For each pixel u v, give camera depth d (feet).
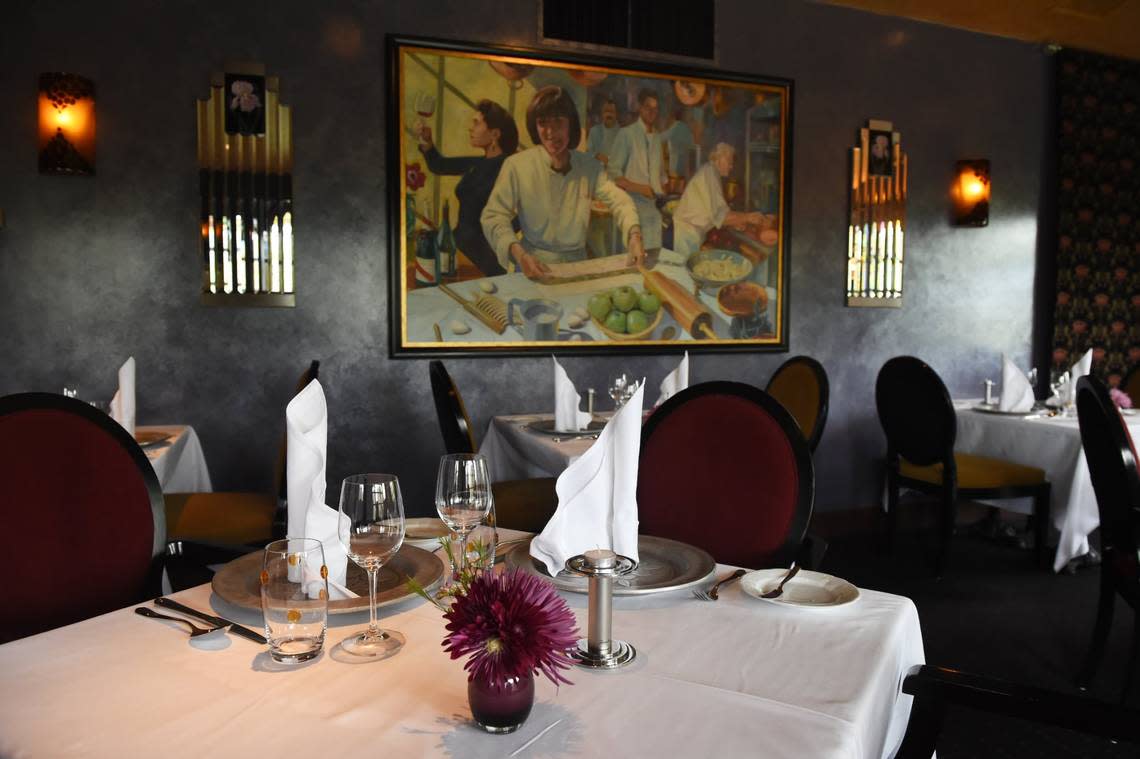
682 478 6.68
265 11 13.00
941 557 13.57
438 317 14.07
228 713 3.14
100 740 2.95
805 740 2.97
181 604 4.33
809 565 6.63
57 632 3.99
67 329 12.42
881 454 17.75
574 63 14.61
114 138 12.42
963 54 17.93
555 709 3.18
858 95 16.97
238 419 13.25
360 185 13.61
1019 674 9.82
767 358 16.57
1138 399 16.33
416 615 4.20
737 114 15.88
